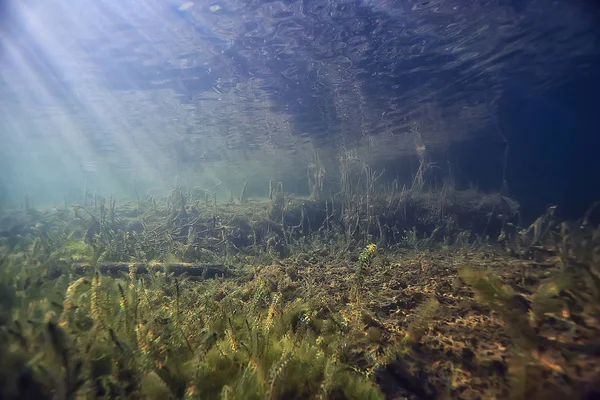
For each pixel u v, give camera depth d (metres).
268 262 8.45
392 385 2.93
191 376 2.72
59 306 3.79
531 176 34.47
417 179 17.23
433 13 10.82
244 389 2.65
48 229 11.48
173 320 3.61
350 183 15.75
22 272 5.45
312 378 2.87
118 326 3.42
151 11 10.39
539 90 20.03
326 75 15.22
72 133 27.78
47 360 2.60
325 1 9.99
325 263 8.11
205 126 23.91
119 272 6.82
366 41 12.40
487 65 15.21
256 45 12.45
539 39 13.09
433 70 15.27
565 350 2.83
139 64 14.00
